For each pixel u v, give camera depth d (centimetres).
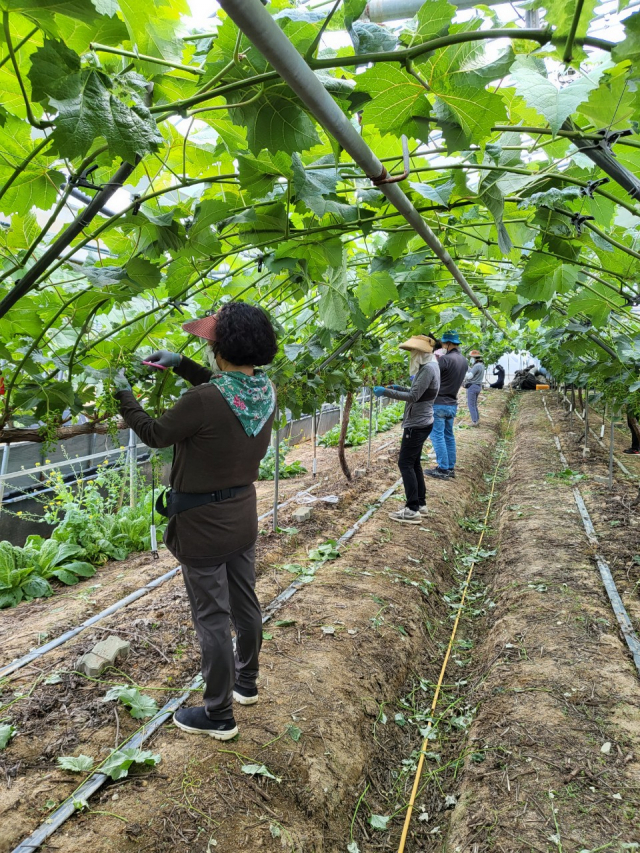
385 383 983
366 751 328
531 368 2609
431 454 1050
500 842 250
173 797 256
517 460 1009
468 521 762
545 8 122
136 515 614
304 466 1004
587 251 355
